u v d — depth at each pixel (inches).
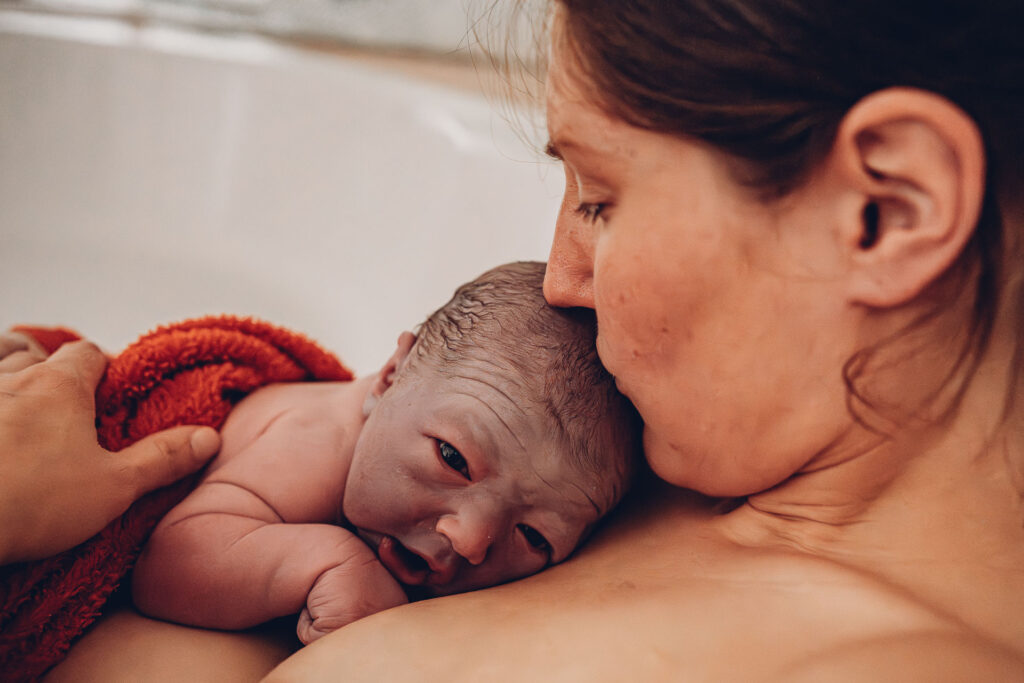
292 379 39.8
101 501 27.5
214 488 32.5
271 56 78.2
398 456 30.9
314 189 76.4
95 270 75.7
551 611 23.5
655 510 30.1
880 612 20.3
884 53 17.8
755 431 22.3
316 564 30.1
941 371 20.9
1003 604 20.5
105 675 26.8
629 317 21.9
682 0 18.7
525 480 29.6
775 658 19.5
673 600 22.5
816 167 19.0
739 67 18.5
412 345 35.6
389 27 80.7
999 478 21.1
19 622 26.2
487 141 69.4
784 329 20.8
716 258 20.3
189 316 74.9
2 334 36.2
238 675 27.9
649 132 19.8
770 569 22.8
